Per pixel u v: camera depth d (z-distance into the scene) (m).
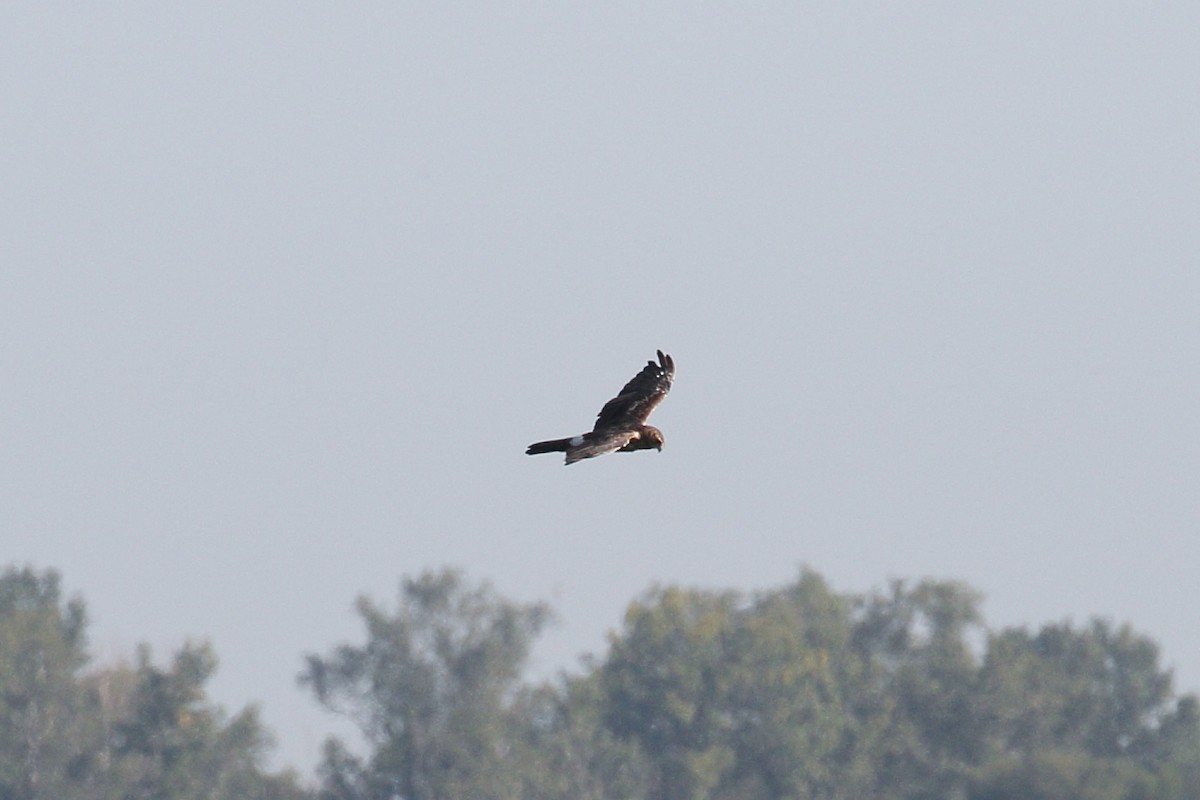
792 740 74.06
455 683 79.25
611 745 76.00
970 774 70.69
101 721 76.12
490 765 74.75
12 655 74.50
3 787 73.25
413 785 76.44
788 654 75.88
